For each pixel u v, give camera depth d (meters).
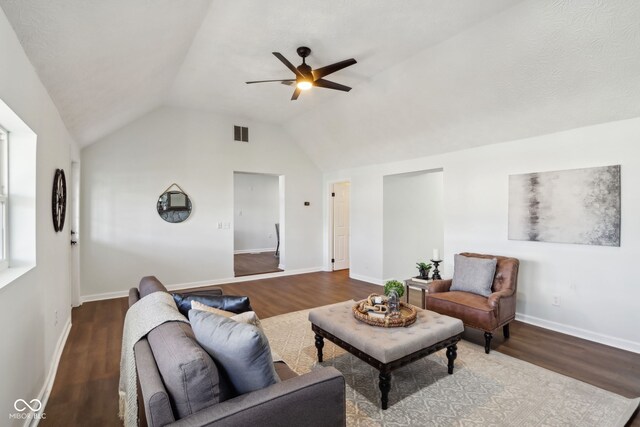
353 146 5.70
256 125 6.12
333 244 7.08
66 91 2.60
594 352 3.00
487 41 2.96
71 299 4.25
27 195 2.11
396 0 2.55
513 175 3.86
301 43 3.21
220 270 5.73
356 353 2.32
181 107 5.32
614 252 3.12
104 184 4.74
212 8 2.69
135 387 1.47
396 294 2.69
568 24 2.54
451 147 4.49
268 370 1.33
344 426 1.44
